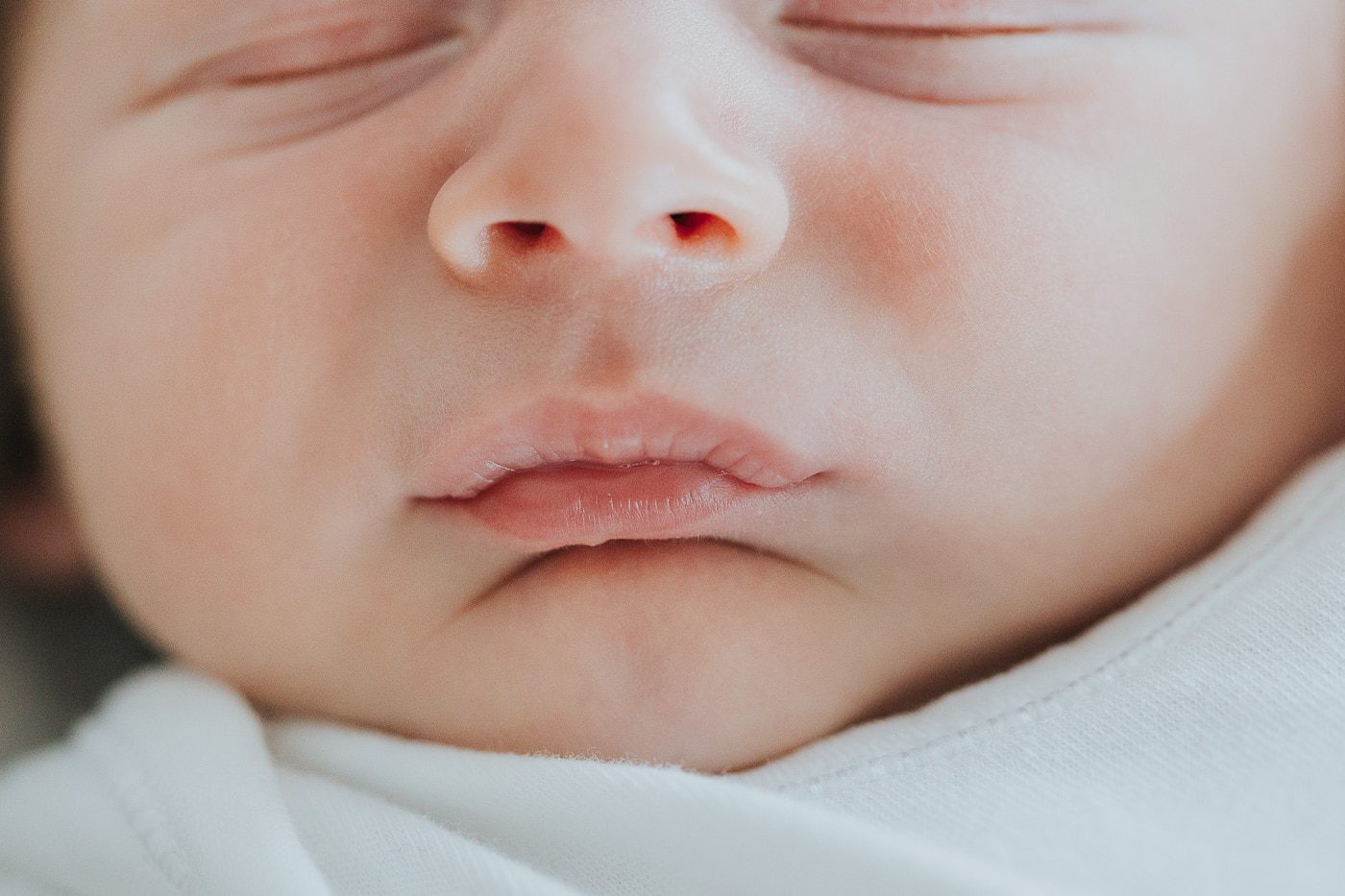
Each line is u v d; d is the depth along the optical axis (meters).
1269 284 0.21
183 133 0.21
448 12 0.21
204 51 0.21
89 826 0.21
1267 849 0.19
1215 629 0.20
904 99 0.20
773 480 0.20
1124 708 0.20
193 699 0.21
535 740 0.20
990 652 0.21
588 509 0.20
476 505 0.20
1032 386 0.20
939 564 0.20
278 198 0.21
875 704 0.21
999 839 0.20
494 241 0.19
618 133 0.19
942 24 0.20
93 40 0.22
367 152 0.20
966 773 0.20
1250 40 0.21
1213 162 0.21
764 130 0.20
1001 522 0.20
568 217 0.19
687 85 0.19
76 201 0.22
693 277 0.19
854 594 0.20
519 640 0.20
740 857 0.19
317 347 0.20
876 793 0.20
